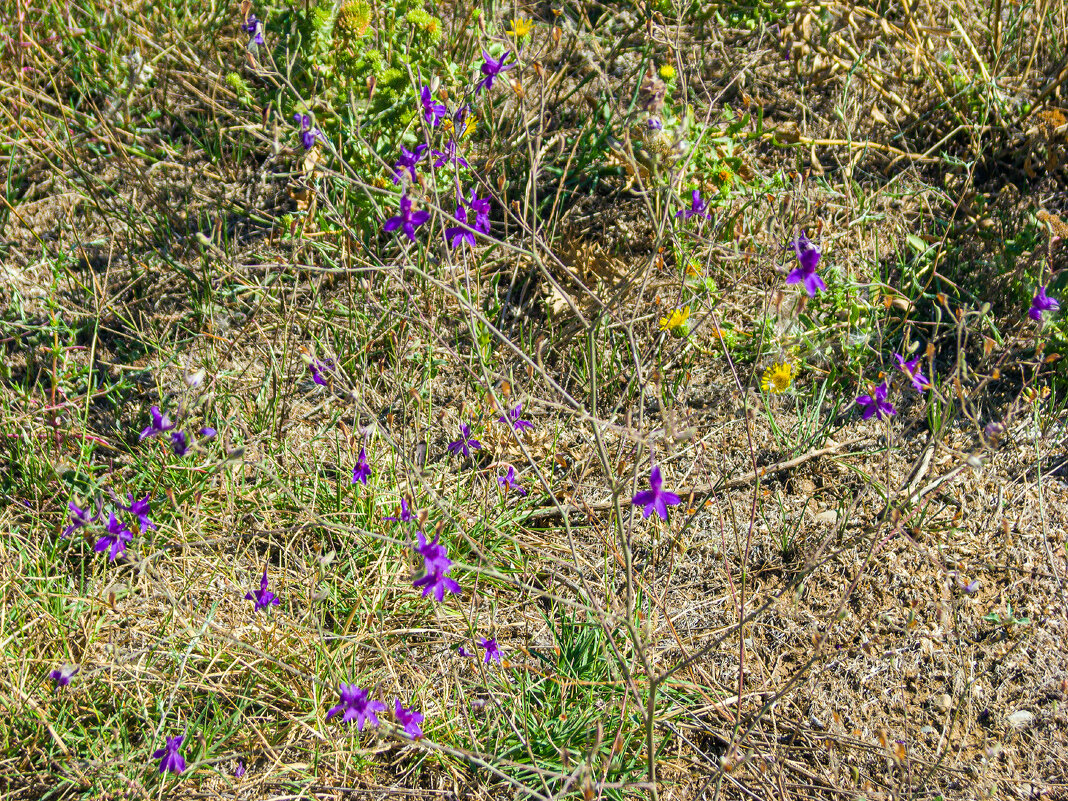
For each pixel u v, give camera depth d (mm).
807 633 2908
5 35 4645
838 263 3811
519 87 3416
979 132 4199
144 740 2584
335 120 3775
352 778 2580
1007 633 2865
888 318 3607
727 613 2965
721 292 3707
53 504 3189
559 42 4676
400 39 4133
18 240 4160
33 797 2484
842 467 3348
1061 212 3930
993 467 3283
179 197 4309
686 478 3342
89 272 4039
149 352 3736
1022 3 4586
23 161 4453
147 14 4973
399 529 3045
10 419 3232
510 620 2961
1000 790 2516
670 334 3598
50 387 3564
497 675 2754
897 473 3297
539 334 3754
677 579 3068
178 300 3938
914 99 4562
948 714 2688
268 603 2689
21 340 3744
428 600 2947
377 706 2199
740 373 3631
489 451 3389
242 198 4316
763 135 4309
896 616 2924
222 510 3188
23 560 2979
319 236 3922
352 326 3686
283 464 3318
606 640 2758
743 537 3166
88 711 2648
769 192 3879
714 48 4781
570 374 3512
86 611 2863
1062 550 3055
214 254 4004
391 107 3768
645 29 4699
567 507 3266
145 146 4500
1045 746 2605
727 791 2533
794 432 3451
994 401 3471
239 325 3824
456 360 3188
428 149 2900
